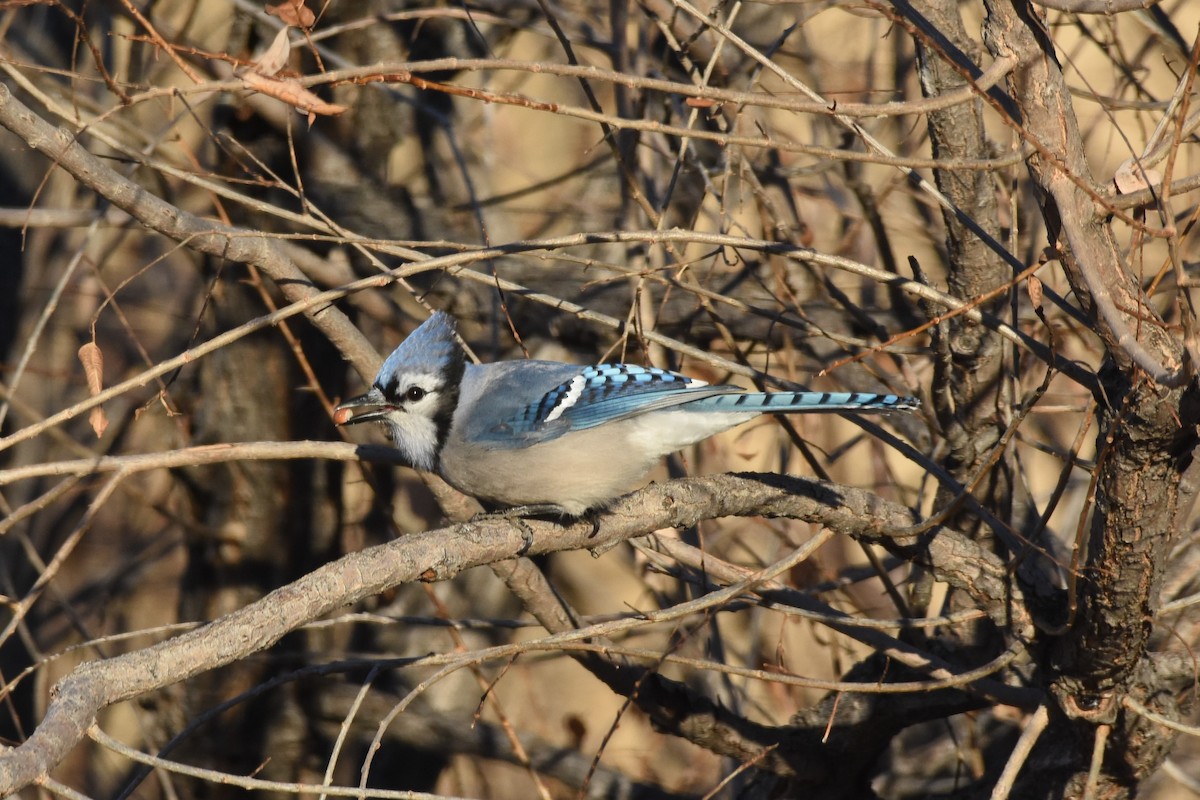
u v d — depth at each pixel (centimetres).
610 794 1199
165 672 576
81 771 1598
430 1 1262
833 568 1340
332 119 1262
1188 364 590
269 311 1173
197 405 1416
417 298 916
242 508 1315
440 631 1324
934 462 948
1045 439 1403
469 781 1577
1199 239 1177
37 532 1507
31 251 1476
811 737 991
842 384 1195
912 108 643
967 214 899
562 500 901
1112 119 755
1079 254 639
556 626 955
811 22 1429
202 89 664
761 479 832
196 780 1277
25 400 1480
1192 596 834
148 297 1628
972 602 933
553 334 1247
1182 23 1327
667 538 943
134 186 786
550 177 1512
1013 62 668
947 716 964
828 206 1419
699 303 1086
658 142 1204
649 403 885
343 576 659
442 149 1348
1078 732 822
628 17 1260
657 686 970
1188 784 996
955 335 942
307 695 1272
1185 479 805
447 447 910
